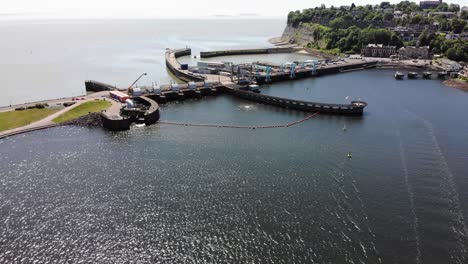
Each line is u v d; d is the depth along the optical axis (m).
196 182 108.12
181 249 80.38
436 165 120.00
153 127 158.50
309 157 126.44
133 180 109.44
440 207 95.75
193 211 93.75
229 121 168.38
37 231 86.19
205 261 76.94
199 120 169.50
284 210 94.06
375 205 96.44
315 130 155.62
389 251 79.50
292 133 152.00
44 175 112.88
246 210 94.06
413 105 194.62
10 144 135.88
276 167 118.38
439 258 77.56
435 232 85.69
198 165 119.62
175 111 184.12
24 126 150.50
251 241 82.69
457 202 98.00
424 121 165.88
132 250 80.19
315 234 84.88
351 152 130.75
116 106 174.25
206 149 133.25
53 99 196.12
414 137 145.88
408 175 112.94
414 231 85.88
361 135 148.75
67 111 165.88
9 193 102.38
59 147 134.38
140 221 89.81
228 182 108.12
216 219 90.50
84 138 143.62
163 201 98.12
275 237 83.94
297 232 85.56
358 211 93.69
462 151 131.62
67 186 106.06
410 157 126.31
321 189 104.44
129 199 99.12
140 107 173.25
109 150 132.00
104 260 77.38
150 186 105.81
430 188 105.31
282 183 107.81
